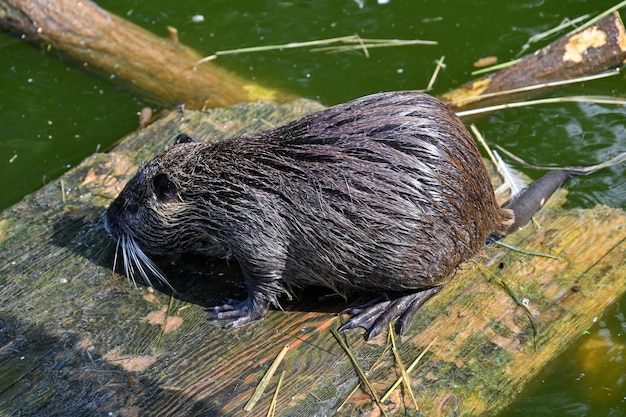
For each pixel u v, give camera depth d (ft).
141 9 10.55
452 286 8.34
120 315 8.29
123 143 9.18
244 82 9.85
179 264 8.52
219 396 7.95
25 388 8.00
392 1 10.56
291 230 8.09
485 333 8.16
